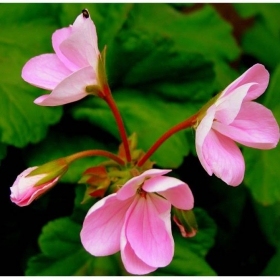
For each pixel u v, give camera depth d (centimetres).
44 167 34
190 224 36
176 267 42
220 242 45
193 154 43
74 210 42
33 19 44
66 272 42
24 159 42
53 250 42
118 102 44
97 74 34
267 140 34
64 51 34
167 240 33
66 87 33
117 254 43
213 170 32
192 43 47
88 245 32
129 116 43
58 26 44
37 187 34
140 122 43
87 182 36
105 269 42
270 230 45
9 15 43
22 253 44
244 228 46
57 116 42
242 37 51
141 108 43
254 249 46
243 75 32
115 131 43
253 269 46
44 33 43
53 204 44
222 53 47
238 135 34
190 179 45
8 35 43
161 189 31
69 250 42
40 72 35
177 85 44
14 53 43
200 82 44
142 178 32
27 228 44
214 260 46
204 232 43
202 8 49
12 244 44
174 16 47
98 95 35
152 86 44
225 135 34
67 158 35
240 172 33
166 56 43
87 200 36
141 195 33
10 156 43
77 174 41
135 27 46
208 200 45
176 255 43
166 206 33
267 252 46
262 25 51
